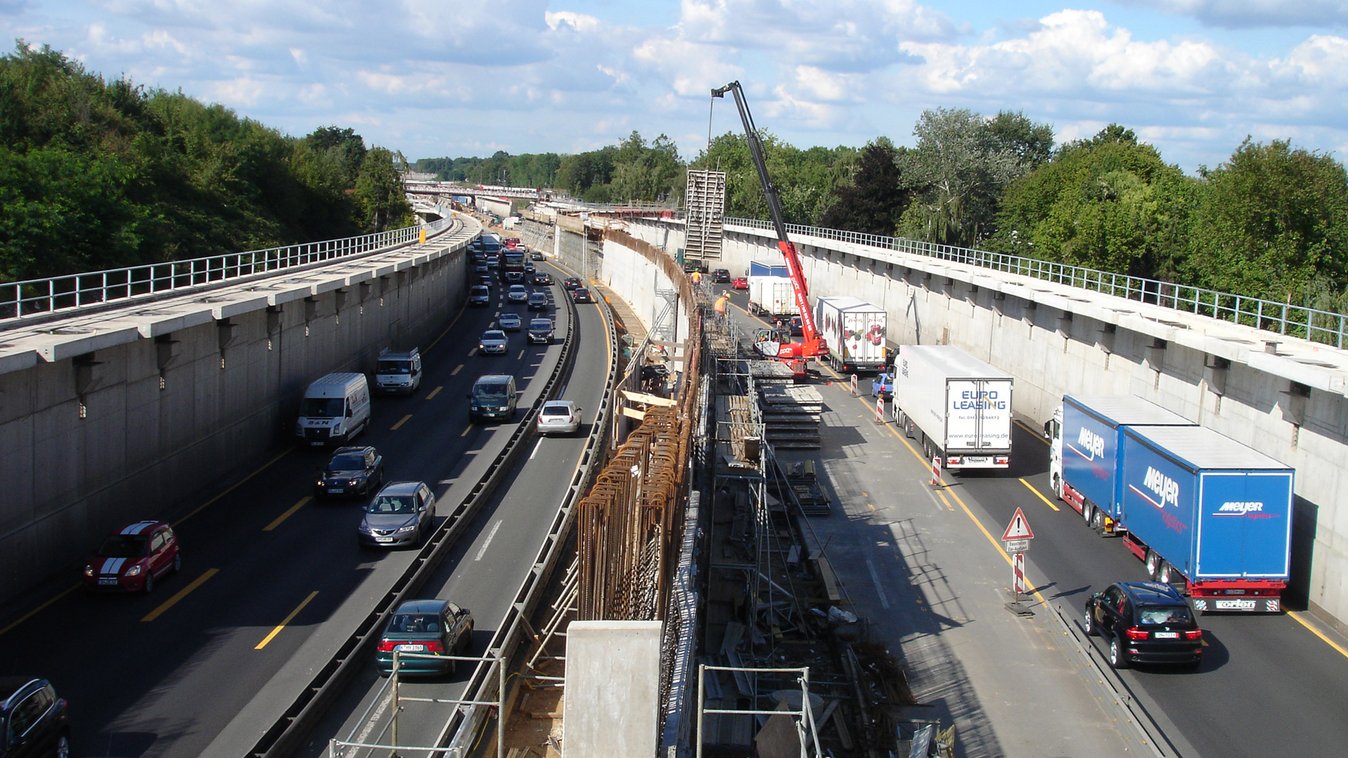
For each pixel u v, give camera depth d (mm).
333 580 30656
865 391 63500
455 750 16938
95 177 57500
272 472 43375
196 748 20531
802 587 33000
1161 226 67000
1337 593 29906
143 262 57844
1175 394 40656
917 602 31844
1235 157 58000
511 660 25062
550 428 51188
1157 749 22453
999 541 37000
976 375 43938
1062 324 51344
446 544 33719
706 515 35656
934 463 43781
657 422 31922
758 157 67375
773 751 21531
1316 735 23547
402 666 23312
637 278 110750
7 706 17984
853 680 26234
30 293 48219
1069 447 40312
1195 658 26438
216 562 32188
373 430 51594
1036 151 131250
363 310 63438
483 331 89000
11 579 29016
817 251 106750
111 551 29531
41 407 30391
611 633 11891
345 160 158875
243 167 90250
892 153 124125
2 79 71938
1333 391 29188
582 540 19109
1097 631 28703
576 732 11953
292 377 50656
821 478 44750
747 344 75500
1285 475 29281
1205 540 29578
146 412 36375
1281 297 52719
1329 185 56938
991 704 25641
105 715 21906
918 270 72812
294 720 20750
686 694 16734
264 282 52719
